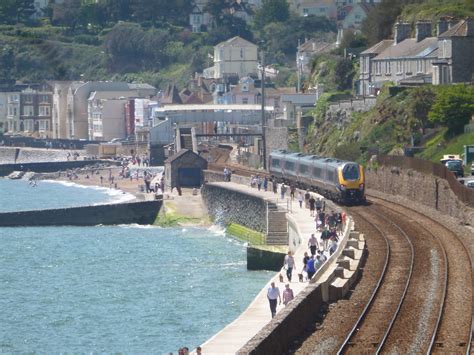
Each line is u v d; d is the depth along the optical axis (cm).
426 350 14638
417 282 18888
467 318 16238
